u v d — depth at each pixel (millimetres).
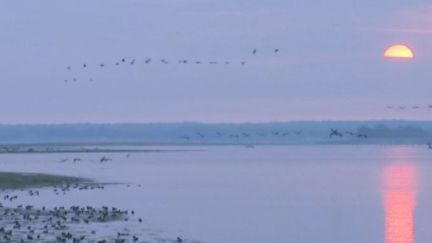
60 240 57188
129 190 106000
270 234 65750
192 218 74375
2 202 85062
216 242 60844
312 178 134625
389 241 63188
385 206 87812
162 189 109125
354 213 80562
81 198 92062
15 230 61625
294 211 82250
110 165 175125
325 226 70750
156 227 66125
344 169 162875
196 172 151125
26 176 116562
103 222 67438
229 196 99312
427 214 79875
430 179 132625
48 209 76375
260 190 109062
